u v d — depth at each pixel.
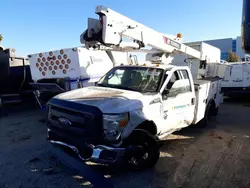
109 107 3.63
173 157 4.77
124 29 4.84
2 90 9.70
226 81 12.01
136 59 8.33
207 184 3.73
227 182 3.80
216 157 4.80
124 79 5.08
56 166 4.28
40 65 8.42
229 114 9.14
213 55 10.40
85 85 7.80
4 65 9.55
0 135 6.13
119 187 3.61
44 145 5.35
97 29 4.68
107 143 3.56
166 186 3.66
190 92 5.56
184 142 5.71
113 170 4.12
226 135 6.31
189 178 3.92
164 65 5.34
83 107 3.65
